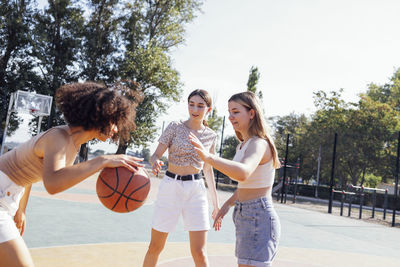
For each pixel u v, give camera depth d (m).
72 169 1.87
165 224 3.33
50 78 28.91
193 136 2.18
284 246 6.60
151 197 13.51
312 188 31.61
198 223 3.33
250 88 40.16
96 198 11.34
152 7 31.58
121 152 28.45
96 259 4.34
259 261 2.36
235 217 2.59
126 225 7.21
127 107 2.07
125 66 29.20
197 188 3.40
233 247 5.96
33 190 11.72
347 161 34.72
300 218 12.13
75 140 2.01
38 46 28.14
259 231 2.41
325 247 6.94
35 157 2.03
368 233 10.06
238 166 2.18
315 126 38.56
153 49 29.44
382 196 26.30
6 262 1.93
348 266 5.32
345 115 35.56
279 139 47.62
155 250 3.39
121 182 2.38
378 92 46.44
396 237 9.77
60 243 5.10
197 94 3.55
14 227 2.06
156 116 30.66
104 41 30.53
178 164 3.42
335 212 17.02
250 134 2.59
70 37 29.20
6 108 27.77
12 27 27.50
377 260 6.02
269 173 2.53
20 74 28.00
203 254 3.34
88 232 6.10
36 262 4.00
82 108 1.94
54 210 8.16
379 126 33.03
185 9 31.77
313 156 38.34
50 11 29.22
